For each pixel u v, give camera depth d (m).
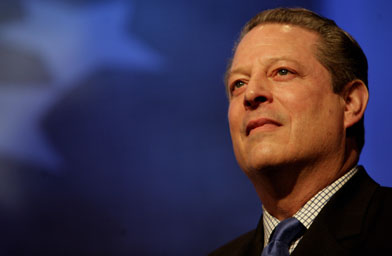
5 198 9.57
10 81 9.82
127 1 10.02
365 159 7.42
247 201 9.67
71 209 9.65
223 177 9.73
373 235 2.65
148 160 9.78
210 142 9.82
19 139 9.73
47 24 9.98
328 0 8.48
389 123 7.43
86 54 9.96
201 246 9.57
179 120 9.87
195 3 9.96
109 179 9.73
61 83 9.89
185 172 9.75
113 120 9.85
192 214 9.67
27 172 9.66
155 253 9.54
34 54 9.91
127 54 9.99
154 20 10.01
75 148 9.78
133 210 9.67
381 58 7.77
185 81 9.91
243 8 9.87
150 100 9.90
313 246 2.68
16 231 9.51
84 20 10.02
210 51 9.92
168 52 9.95
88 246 9.57
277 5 9.64
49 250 9.52
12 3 9.93
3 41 9.88
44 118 9.81
